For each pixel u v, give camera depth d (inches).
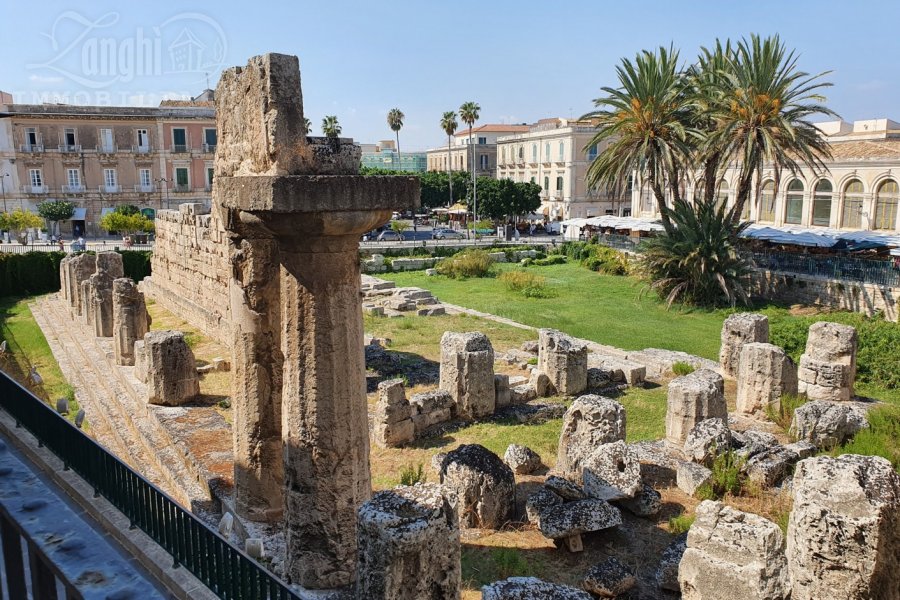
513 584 296.0
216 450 507.8
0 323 1157.7
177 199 2380.7
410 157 5649.6
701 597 322.0
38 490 140.3
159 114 2316.7
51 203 2218.3
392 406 595.2
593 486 433.1
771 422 639.1
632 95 1373.0
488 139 4367.6
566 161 3095.5
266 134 301.6
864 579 287.9
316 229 289.1
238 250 380.8
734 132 1279.5
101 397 708.7
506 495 431.5
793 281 1358.3
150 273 1606.8
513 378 796.0
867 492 291.6
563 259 2037.4
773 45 1259.2
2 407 293.6
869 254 1496.1
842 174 1647.4
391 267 1886.1
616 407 512.7
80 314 1130.7
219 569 183.6
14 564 134.3
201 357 858.1
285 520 330.6
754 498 464.1
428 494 293.4
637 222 2143.2
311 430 315.3
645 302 1386.6
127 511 216.5
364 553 279.1
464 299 1421.0
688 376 597.3
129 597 110.0
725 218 1347.2
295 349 311.7
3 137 2190.0
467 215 2910.9
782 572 312.2
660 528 422.3
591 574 349.7
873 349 842.8
